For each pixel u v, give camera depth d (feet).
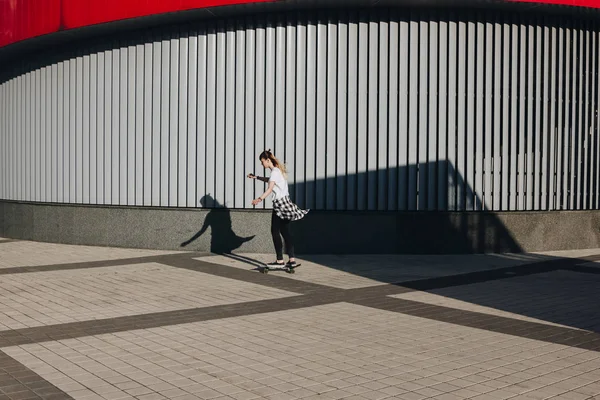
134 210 44.50
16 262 38.04
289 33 42.04
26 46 48.44
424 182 42.01
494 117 42.75
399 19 41.65
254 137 42.86
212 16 42.09
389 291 29.25
